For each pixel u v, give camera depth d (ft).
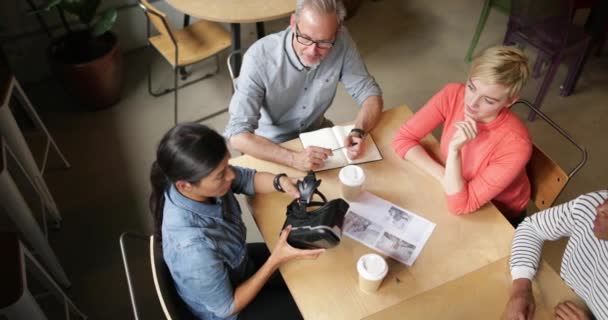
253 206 4.57
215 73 10.27
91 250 7.00
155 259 3.72
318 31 4.58
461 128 4.24
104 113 9.31
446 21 11.53
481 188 4.40
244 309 4.61
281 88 5.48
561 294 3.92
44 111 9.30
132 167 8.26
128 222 7.39
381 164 4.99
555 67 8.37
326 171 4.88
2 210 6.84
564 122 8.91
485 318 3.70
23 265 4.54
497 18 11.52
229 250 4.00
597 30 8.77
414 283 3.92
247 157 5.08
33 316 4.61
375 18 11.69
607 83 9.68
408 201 4.58
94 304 6.38
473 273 4.01
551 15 8.07
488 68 3.96
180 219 3.65
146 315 6.27
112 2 9.89
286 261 4.03
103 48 8.98
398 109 5.75
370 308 3.75
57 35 9.72
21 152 6.30
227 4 7.47
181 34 8.91
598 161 8.23
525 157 4.32
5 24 9.07
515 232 4.35
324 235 3.60
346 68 5.78
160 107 9.47
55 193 7.82
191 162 3.21
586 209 4.07
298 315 4.57
